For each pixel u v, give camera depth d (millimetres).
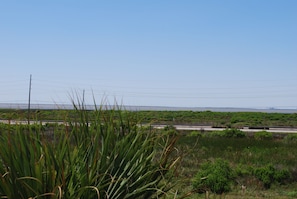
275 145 30906
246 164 20547
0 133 3416
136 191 3350
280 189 14844
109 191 3389
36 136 3459
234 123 75375
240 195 13141
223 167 15266
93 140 3586
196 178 12695
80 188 3004
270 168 15961
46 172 3059
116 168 3494
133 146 3660
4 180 2969
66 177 3172
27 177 2896
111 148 3668
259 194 13570
